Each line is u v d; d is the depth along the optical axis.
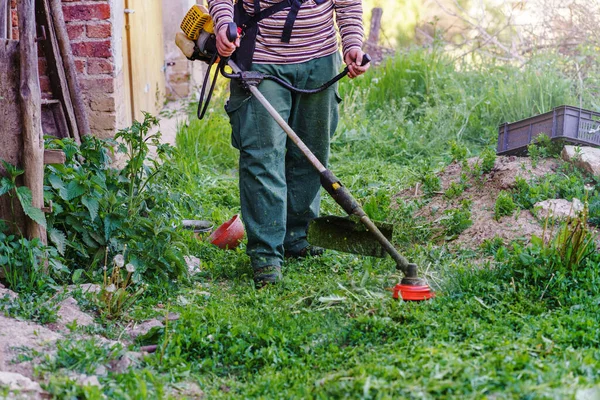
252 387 3.52
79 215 4.86
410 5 16.12
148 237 4.98
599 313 3.96
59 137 6.30
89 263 4.95
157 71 10.08
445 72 9.72
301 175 5.32
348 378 3.31
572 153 6.02
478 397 3.02
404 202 6.13
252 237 4.95
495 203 5.72
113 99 6.98
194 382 3.63
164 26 10.77
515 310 4.10
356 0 5.13
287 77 4.99
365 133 8.39
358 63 4.92
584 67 9.21
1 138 4.52
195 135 8.28
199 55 5.17
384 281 4.64
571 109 6.18
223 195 7.08
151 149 8.29
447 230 5.57
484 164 6.19
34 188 4.57
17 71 4.50
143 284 4.68
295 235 5.43
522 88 8.44
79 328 4.07
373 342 3.86
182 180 7.14
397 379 3.26
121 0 7.50
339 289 4.52
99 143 5.12
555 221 5.23
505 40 12.45
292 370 3.60
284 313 4.24
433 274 4.80
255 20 4.92
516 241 5.14
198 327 4.01
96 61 6.91
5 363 3.54
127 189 5.28
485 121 8.54
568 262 4.44
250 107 4.88
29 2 4.49
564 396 3.01
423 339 3.77
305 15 4.94
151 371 3.62
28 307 4.17
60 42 6.19
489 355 3.43
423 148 8.05
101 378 3.47
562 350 3.55
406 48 12.73
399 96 9.50
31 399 3.20
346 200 4.54
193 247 5.62
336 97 5.25
